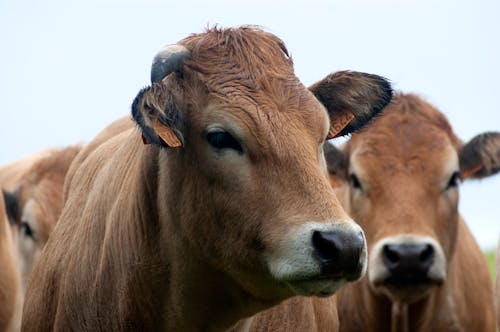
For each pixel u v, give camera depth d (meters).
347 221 11.60
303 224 11.63
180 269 13.17
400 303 20.55
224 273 12.91
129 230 13.62
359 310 21.70
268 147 12.13
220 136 12.37
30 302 15.83
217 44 13.02
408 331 21.19
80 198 15.84
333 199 11.87
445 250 20.69
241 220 12.25
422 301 20.83
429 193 20.50
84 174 16.30
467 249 22.44
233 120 12.27
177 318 13.46
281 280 11.84
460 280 21.80
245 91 12.48
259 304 13.01
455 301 21.62
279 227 11.86
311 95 12.75
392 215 20.19
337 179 21.97
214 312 13.36
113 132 17.62
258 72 12.69
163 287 13.45
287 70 12.88
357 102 14.02
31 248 27.17
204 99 12.59
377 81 13.98
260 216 12.07
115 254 13.83
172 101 12.46
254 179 12.16
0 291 23.41
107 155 15.80
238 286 12.93
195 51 12.98
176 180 12.91
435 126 21.36
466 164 21.42
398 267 19.44
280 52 13.12
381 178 20.67
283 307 14.52
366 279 21.19
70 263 14.79
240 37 13.08
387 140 21.05
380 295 20.91
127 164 14.27
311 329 15.03
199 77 12.73
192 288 13.20
